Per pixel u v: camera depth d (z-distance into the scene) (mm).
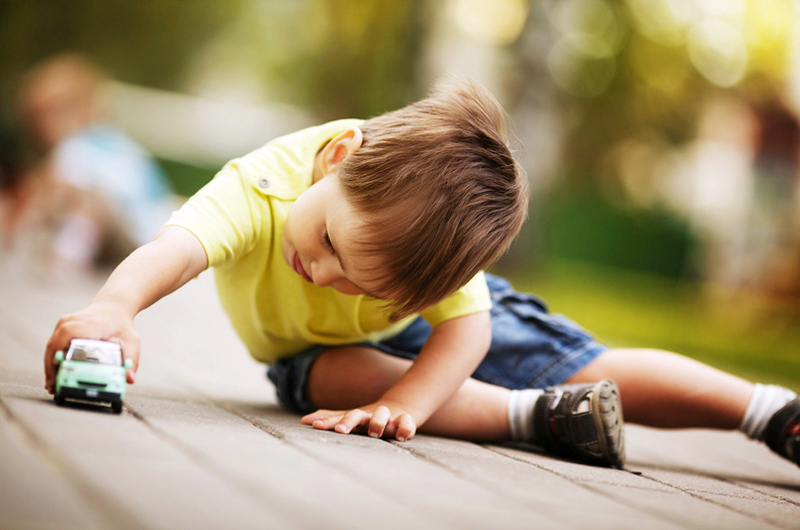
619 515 1620
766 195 18859
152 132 24484
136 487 1319
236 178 2389
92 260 7152
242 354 4352
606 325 9695
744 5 17859
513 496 1660
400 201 2066
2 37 16500
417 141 2139
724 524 1676
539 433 2449
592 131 18234
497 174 2217
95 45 18422
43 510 1162
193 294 7938
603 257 19906
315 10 20109
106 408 1912
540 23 11859
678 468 2711
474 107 2309
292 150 2461
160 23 20391
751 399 2682
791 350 12172
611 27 17062
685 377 2719
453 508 1485
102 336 1895
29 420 1637
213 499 1322
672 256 19688
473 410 2506
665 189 21047
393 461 1839
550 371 2752
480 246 2139
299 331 2600
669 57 17703
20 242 6758
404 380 2395
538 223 12203
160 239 2180
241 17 22828
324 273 2195
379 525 1315
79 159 7008
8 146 7812
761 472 2947
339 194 2152
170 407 2168
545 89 11938
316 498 1414
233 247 2326
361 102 19094
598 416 2326
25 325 3816
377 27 17516
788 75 18625
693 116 18969
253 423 2105
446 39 12977
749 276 18047
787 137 19062
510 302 2865
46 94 7137
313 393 2619
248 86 26016
